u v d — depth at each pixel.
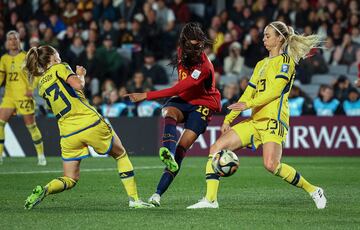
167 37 58.88
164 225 18.92
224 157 21.75
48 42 56.50
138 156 48.19
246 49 56.50
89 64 55.22
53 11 62.19
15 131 48.09
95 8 61.41
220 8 65.06
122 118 48.50
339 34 58.50
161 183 23.11
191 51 22.98
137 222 19.41
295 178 22.17
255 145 22.28
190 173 35.66
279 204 23.77
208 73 23.30
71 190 27.86
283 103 22.03
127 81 56.22
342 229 18.45
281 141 21.95
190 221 19.61
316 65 57.19
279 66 21.83
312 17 58.56
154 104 50.34
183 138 23.61
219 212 21.42
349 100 50.66
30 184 30.31
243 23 59.34
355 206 23.19
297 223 19.39
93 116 21.86
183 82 22.86
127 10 61.91
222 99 51.12
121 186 29.38
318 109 50.66
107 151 22.17
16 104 39.47
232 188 29.05
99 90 55.06
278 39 22.22
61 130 22.08
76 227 18.59
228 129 22.59
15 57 39.09
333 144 48.41
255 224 19.17
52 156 48.00
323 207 22.41
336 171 37.22
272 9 59.94
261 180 32.31
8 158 46.12
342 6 59.66
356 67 57.75
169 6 61.03
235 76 56.34
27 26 59.94
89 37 57.19
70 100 21.75
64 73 21.72
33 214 20.91
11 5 62.16
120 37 58.75
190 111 23.84
